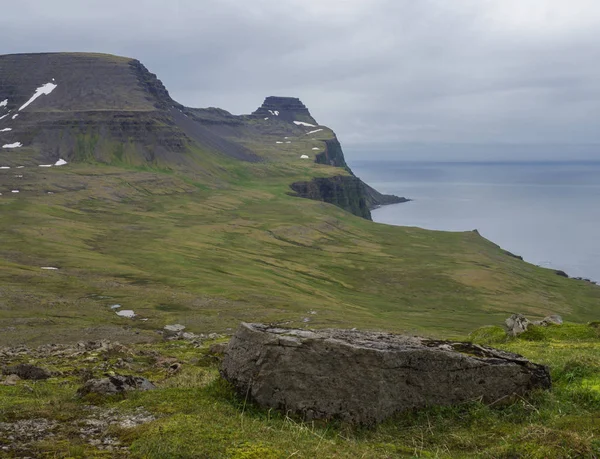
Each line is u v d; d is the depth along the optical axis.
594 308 171.12
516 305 164.25
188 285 118.06
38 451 11.96
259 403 15.62
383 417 15.29
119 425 13.79
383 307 140.88
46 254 141.00
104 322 77.00
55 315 79.38
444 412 15.57
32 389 18.78
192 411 14.59
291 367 15.59
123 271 128.00
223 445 11.95
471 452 13.15
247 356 16.27
